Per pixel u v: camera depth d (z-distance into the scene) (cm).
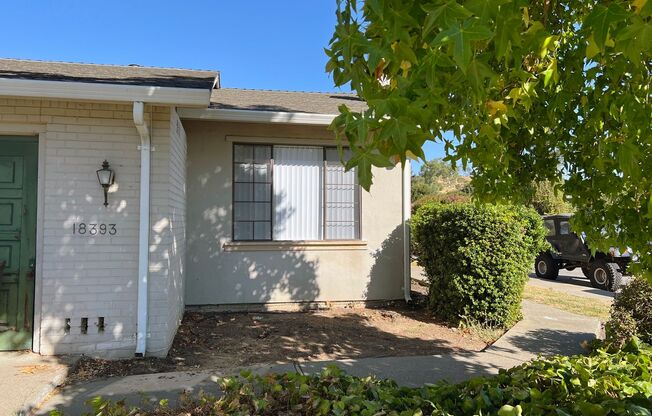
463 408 237
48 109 503
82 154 509
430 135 136
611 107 223
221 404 248
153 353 510
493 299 668
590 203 279
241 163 794
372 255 834
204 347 560
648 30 122
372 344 587
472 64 140
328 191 825
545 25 216
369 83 173
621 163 202
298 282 799
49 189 501
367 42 154
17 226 505
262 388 273
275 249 792
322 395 261
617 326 529
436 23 125
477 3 121
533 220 695
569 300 1003
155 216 520
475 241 666
